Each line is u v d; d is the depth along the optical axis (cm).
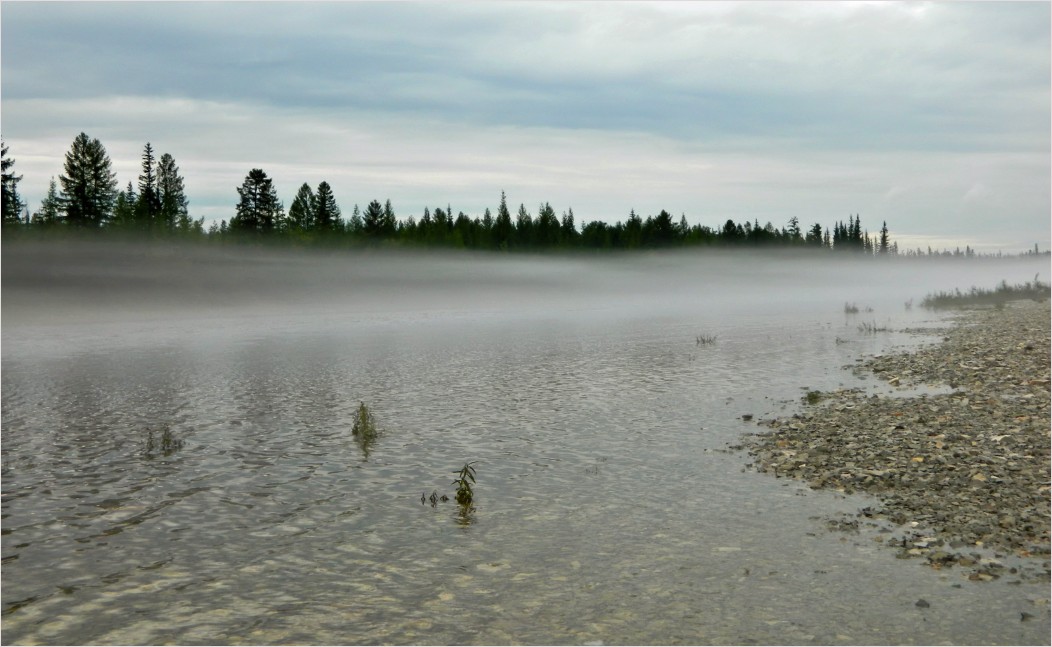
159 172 13612
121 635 925
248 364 3509
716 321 5881
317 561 1141
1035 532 1113
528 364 3378
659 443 1819
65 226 12012
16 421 2194
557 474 1576
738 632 882
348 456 1764
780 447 1716
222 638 913
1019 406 1938
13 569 1126
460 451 1794
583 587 1023
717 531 1210
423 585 1047
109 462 1728
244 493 1488
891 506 1275
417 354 3878
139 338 5053
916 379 2533
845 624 889
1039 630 853
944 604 924
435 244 16538
